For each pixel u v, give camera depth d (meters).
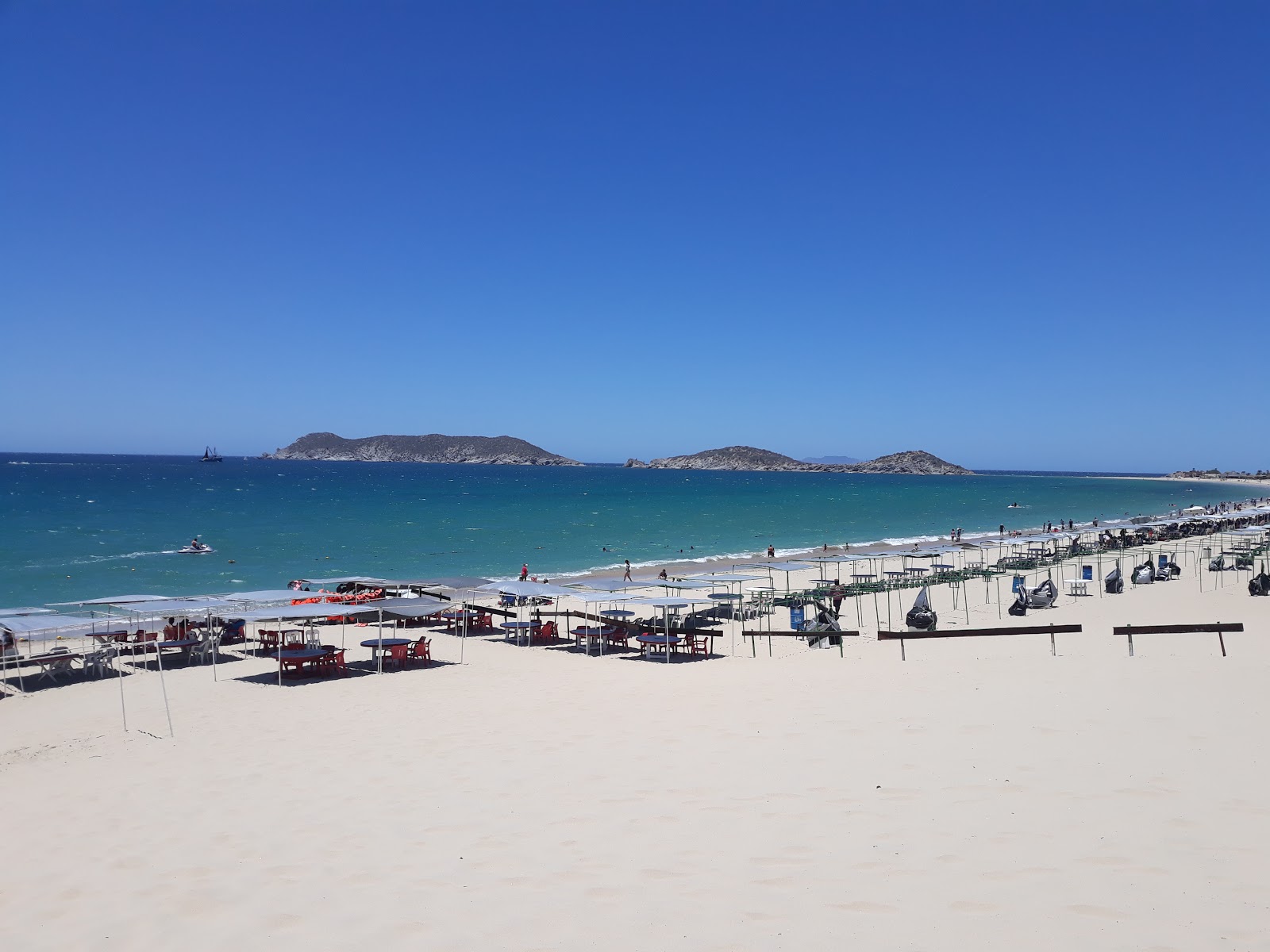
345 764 11.11
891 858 6.89
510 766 10.49
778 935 5.71
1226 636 19.58
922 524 84.81
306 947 6.03
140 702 16.61
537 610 26.25
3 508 81.19
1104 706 11.40
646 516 89.44
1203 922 5.52
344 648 20.70
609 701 14.51
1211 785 8.09
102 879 7.62
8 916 6.94
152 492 112.75
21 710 16.42
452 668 19.97
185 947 6.21
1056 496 160.62
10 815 9.66
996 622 25.97
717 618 28.06
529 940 5.90
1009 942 5.40
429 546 57.19
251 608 21.73
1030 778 8.62
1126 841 6.91
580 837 7.88
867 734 10.73
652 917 6.12
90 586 37.94
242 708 15.65
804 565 36.59
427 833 8.26
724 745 10.71
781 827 7.76
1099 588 33.66
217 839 8.48
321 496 115.31
